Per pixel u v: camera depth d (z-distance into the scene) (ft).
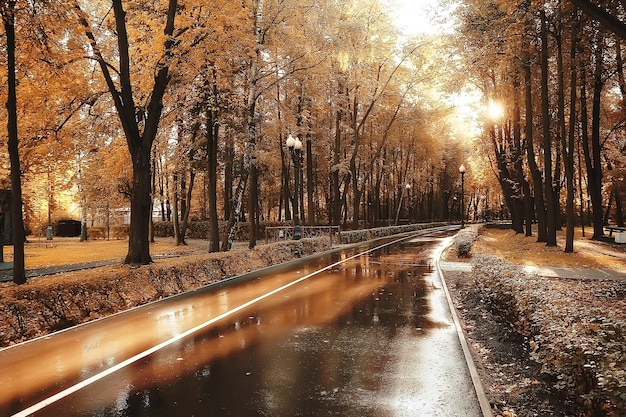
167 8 47.39
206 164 99.04
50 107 41.98
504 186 109.91
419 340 23.59
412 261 63.72
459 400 15.83
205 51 47.85
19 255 29.48
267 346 22.53
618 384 11.62
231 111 70.90
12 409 15.23
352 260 65.46
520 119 99.76
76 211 186.70
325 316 29.32
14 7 32.12
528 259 58.29
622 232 80.02
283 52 72.74
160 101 44.19
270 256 60.70
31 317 25.75
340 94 107.04
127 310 31.32
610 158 111.75
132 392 16.69
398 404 15.51
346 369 19.11
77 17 36.04
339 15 94.02
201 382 17.65
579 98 90.48
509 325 26.03
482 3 67.67
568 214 62.49
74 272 34.37
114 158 58.90
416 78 120.06
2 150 42.11
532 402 15.64
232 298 35.76
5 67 36.22
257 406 15.38
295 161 77.30
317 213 173.78
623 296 34.55
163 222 159.33
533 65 78.28
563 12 58.08
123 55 41.52
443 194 243.60
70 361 20.35
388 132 138.10
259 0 62.69
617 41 64.75
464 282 43.19
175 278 39.83
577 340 14.58
